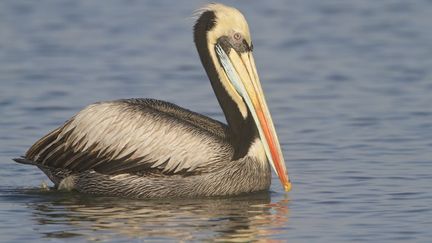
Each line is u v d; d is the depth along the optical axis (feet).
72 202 50.29
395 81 81.66
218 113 70.95
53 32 102.78
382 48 95.20
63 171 52.70
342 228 44.39
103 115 51.85
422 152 59.52
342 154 59.57
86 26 106.11
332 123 68.13
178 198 51.19
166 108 53.21
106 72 84.99
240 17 52.75
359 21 107.86
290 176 54.90
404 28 104.06
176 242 42.09
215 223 45.37
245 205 49.14
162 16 111.24
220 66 52.80
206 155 50.90
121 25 106.42
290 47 96.43
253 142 51.96
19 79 82.07
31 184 54.24
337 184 52.80
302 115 70.64
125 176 51.44
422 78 82.53
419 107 72.33
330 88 79.66
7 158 59.16
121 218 46.55
